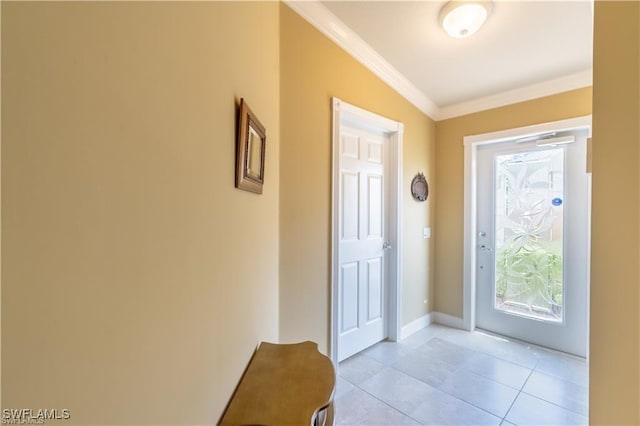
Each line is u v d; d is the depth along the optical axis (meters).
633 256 0.58
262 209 1.28
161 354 0.51
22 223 0.28
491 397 1.81
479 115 2.87
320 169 1.84
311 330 1.79
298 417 0.82
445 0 1.62
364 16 1.75
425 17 1.75
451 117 3.05
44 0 0.30
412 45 2.02
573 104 2.36
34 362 0.29
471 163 2.90
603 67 0.62
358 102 2.12
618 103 0.60
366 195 2.40
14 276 0.27
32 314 0.29
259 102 1.23
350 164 2.25
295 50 1.67
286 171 1.63
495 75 2.40
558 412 1.68
